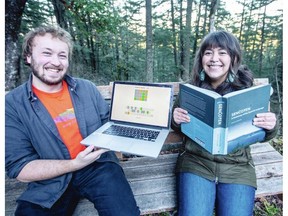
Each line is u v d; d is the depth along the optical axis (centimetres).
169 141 179
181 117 133
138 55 1040
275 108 568
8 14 355
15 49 372
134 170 161
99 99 148
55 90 131
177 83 173
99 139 124
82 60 933
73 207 126
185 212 124
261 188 145
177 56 1127
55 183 118
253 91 112
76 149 129
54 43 121
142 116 145
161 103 142
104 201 113
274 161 165
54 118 126
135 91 148
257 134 119
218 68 136
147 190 143
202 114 116
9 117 115
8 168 113
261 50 943
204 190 129
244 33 1053
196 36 1096
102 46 988
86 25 580
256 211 184
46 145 121
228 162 133
